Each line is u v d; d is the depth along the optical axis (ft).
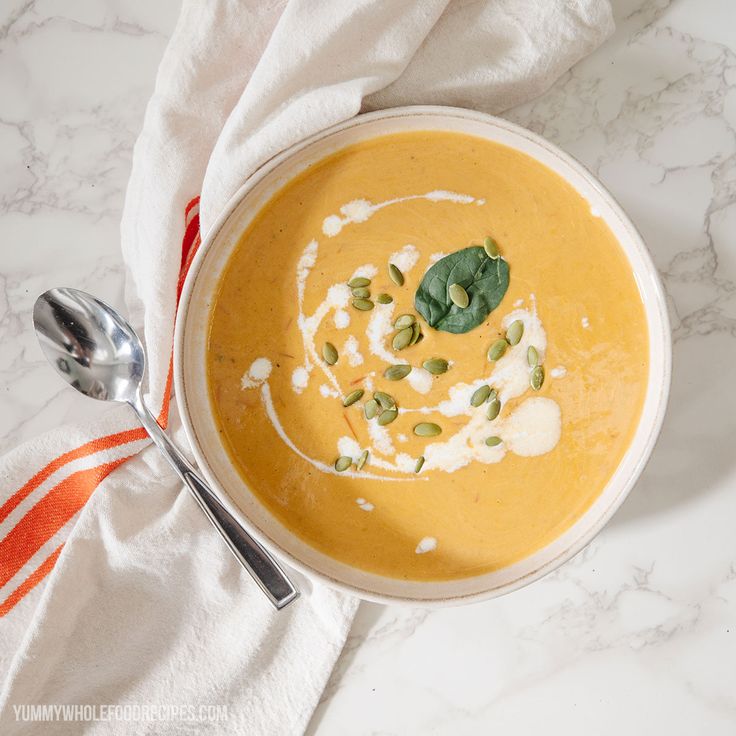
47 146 2.49
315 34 2.25
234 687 2.45
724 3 2.38
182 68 2.32
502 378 2.29
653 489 2.42
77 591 2.41
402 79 2.31
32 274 2.49
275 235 2.29
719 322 2.39
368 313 2.30
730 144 2.38
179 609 2.45
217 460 2.30
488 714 2.46
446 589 2.31
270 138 2.27
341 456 2.31
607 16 2.28
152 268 2.35
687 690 2.43
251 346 2.30
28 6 2.48
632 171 2.40
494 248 2.27
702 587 2.42
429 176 2.28
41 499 2.43
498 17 2.29
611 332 2.27
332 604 2.41
